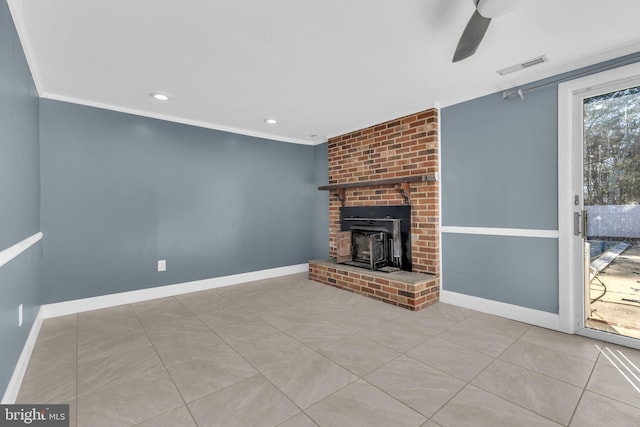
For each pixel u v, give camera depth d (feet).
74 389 5.65
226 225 13.44
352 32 6.25
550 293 8.33
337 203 14.64
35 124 8.44
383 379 5.95
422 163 10.94
